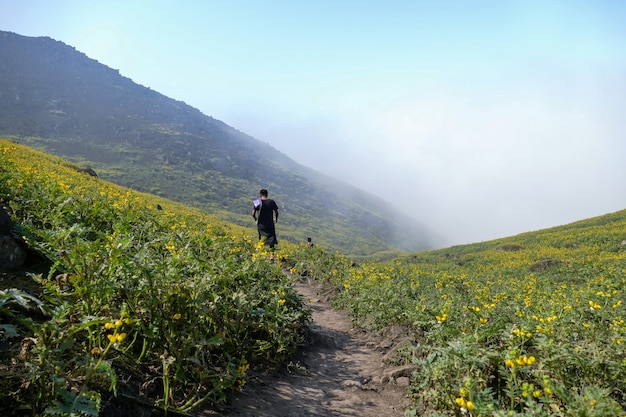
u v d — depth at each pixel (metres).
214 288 5.20
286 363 5.83
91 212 7.82
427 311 7.07
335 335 8.08
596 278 14.38
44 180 9.28
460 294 10.48
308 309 7.72
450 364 4.35
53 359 2.87
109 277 3.92
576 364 4.33
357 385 5.53
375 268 15.63
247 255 8.77
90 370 2.79
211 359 4.81
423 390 4.93
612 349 4.38
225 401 4.14
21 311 3.85
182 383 3.97
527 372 4.29
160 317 4.03
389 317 8.16
